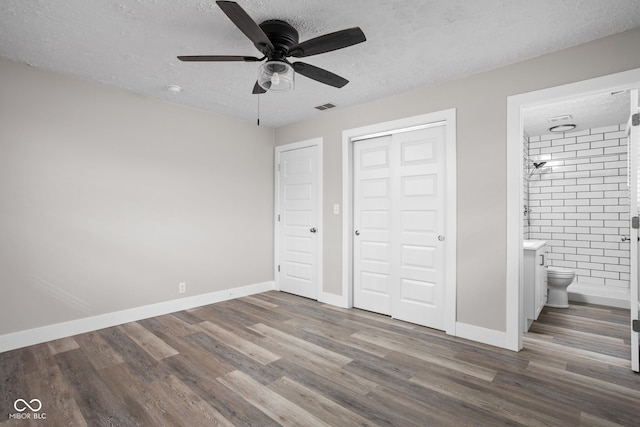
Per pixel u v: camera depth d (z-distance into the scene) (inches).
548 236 183.9
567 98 93.3
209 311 141.6
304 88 123.3
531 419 68.0
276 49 79.7
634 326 88.2
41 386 80.3
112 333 115.3
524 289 121.5
